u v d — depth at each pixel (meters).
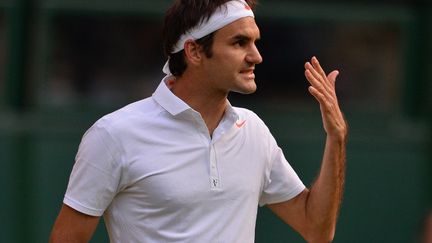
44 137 24.34
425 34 25.08
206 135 10.38
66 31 24.84
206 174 10.27
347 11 24.86
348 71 25.08
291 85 24.88
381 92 25.19
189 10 10.30
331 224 10.98
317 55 24.89
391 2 24.97
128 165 10.21
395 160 24.95
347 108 25.12
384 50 25.09
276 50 24.83
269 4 24.66
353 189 24.75
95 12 24.77
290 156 24.69
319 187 10.81
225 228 10.32
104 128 10.30
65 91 24.81
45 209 24.03
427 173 24.89
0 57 24.83
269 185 11.09
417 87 25.16
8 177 24.00
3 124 24.39
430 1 24.98
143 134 10.26
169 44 10.58
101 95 24.91
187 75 10.52
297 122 24.83
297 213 11.12
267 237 23.97
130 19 24.78
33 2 24.70
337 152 10.59
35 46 24.80
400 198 24.83
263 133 10.84
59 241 10.49
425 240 21.58
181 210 10.20
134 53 24.84
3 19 24.78
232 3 10.23
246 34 10.23
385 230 24.75
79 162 10.41
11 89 24.77
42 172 24.12
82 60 24.83
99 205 10.39
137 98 24.91
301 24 24.81
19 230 23.84
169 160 10.22
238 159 10.48
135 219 10.36
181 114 10.28
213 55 10.26
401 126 25.14
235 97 24.83
